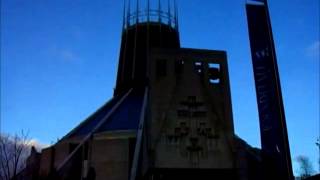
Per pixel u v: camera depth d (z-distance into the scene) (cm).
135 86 6731
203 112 4019
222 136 3944
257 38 3219
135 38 7244
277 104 2989
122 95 6669
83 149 5059
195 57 4309
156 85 4078
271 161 3183
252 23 3275
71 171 4900
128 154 4838
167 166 3731
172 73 4166
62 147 5378
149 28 7288
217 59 4353
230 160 3856
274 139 2947
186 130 3900
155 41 7188
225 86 4203
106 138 5028
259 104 3091
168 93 4050
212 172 3859
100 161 4891
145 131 4362
